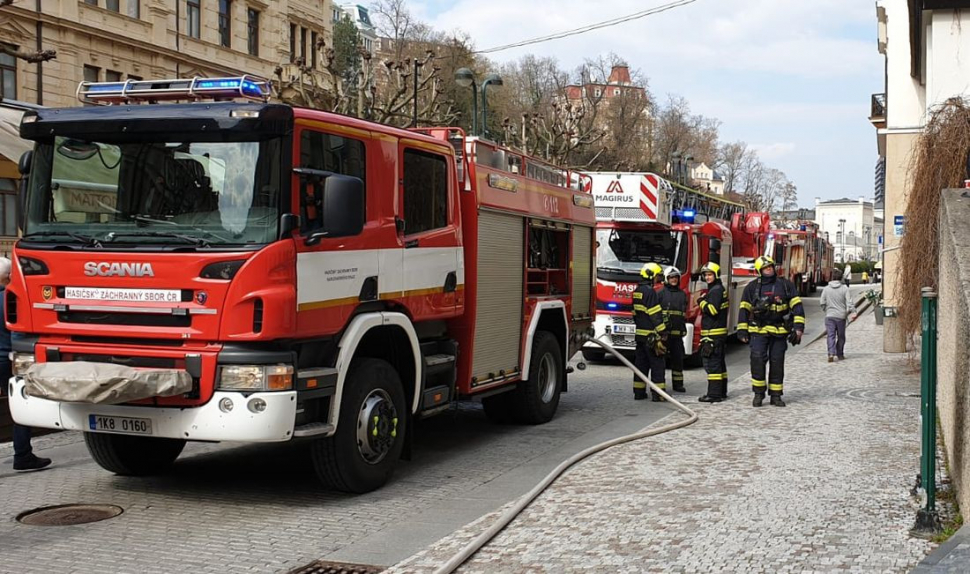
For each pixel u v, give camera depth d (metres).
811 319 29.70
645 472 7.59
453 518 6.68
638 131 65.12
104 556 5.71
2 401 9.04
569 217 11.39
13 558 5.65
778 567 4.91
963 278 5.79
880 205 35.38
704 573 4.87
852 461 7.77
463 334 8.95
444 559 5.34
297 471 8.23
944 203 8.41
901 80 19.84
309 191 6.66
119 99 7.18
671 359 13.58
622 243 17.28
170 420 6.37
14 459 8.10
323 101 28.44
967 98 14.02
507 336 9.76
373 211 7.38
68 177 6.80
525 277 10.09
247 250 6.27
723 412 11.13
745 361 18.69
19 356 6.88
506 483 7.84
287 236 6.40
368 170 7.34
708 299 12.17
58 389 6.27
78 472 8.06
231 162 6.44
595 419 11.26
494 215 9.34
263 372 6.27
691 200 19.41
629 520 6.04
